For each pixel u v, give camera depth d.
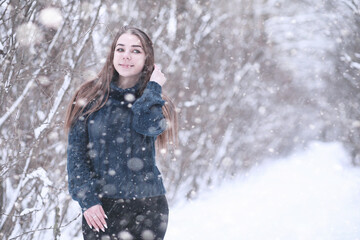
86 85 3.57
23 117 5.88
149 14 10.09
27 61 5.61
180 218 8.21
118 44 3.54
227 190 10.88
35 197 5.74
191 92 11.59
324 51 19.67
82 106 3.47
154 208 3.50
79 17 6.17
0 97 5.08
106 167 3.41
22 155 5.20
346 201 9.20
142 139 3.46
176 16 11.57
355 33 18.39
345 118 19.59
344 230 6.70
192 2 11.97
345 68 18.94
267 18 18.16
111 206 3.41
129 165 3.42
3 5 5.40
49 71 5.70
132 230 3.44
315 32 19.70
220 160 12.05
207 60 12.60
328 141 22.20
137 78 3.63
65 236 6.04
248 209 8.77
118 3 8.87
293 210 8.46
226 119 12.62
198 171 10.98
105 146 3.41
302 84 20.66
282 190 10.88
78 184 3.37
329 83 20.31
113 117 3.43
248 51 15.25
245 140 13.79
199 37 12.19
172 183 10.06
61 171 6.14
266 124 16.48
